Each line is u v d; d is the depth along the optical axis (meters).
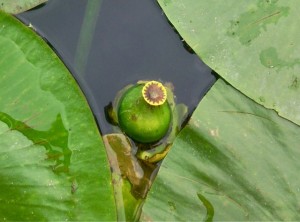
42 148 0.44
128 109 0.46
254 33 0.46
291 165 0.46
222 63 0.46
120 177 0.46
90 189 0.45
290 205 0.46
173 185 0.45
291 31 0.46
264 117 0.46
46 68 0.45
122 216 0.46
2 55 0.45
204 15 0.46
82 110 0.45
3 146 0.44
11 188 0.44
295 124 0.46
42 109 0.45
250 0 0.46
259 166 0.46
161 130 0.46
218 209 0.46
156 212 0.45
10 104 0.44
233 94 0.46
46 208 0.44
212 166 0.46
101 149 0.45
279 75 0.46
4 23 0.45
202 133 0.46
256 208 0.46
